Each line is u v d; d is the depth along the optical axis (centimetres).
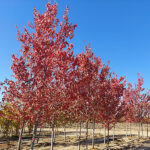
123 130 3944
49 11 691
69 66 762
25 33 674
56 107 749
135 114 2280
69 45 738
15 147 1572
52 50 653
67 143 1831
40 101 637
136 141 2020
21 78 641
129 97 2273
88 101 1024
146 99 2294
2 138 2167
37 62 622
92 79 1026
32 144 622
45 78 639
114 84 1193
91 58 1084
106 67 1166
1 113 747
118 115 1253
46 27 671
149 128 4381
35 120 680
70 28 704
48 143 1798
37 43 639
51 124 1223
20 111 693
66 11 708
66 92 737
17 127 2436
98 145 1664
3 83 663
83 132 3294
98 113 1120
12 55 649
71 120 1500
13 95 659
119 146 1534
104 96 1109
